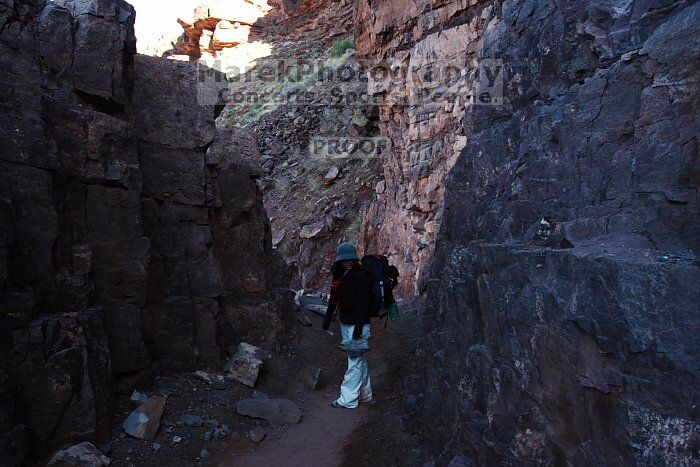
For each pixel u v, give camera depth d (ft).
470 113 15.29
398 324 27.86
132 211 15.85
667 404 5.11
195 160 19.22
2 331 11.12
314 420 16.78
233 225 22.12
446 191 15.93
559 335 7.00
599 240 7.04
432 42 32.55
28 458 11.33
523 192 10.36
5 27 13.19
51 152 13.32
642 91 7.22
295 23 97.14
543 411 7.47
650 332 5.37
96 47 15.66
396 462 13.64
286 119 68.90
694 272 5.10
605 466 5.91
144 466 12.73
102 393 13.20
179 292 18.24
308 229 48.88
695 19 6.28
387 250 40.88
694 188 5.97
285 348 22.44
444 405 12.39
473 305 10.80
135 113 18.10
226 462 13.75
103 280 14.96
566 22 10.29
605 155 7.90
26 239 12.58
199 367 18.10
